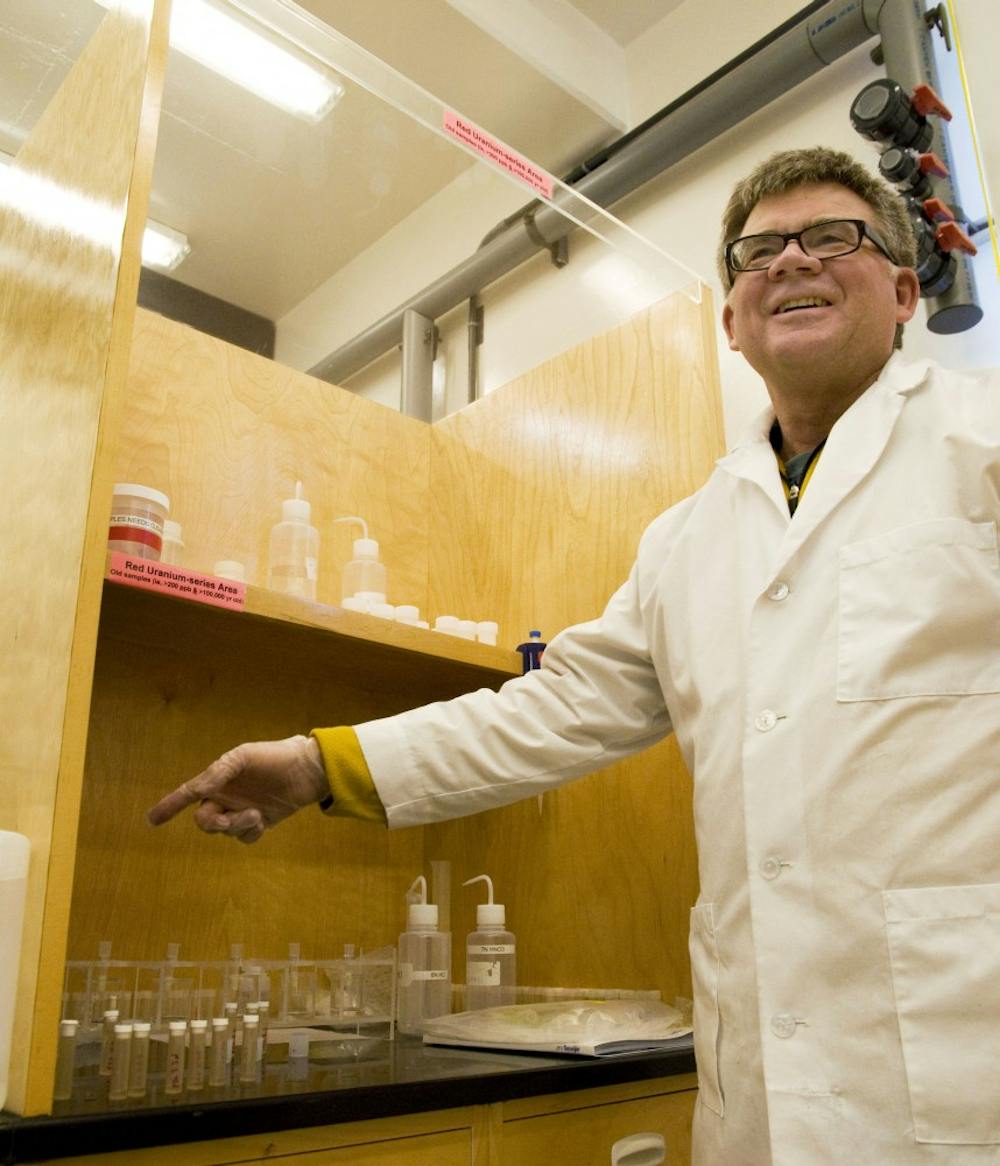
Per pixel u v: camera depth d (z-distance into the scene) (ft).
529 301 7.22
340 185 5.87
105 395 3.12
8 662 3.38
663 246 7.50
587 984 4.95
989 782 2.61
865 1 6.19
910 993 2.48
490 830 5.56
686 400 5.33
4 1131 2.26
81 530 3.01
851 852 2.68
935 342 5.45
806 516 3.16
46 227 4.11
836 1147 2.48
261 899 4.88
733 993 2.93
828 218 3.59
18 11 4.86
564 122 8.49
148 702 4.67
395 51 7.97
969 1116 2.35
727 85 6.90
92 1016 3.60
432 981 4.70
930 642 2.78
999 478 2.87
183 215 5.57
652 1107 3.75
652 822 4.87
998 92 5.47
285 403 5.75
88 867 4.35
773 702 2.98
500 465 6.24
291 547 5.29
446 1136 3.07
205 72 4.85
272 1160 2.67
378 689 5.53
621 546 5.46
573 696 3.82
